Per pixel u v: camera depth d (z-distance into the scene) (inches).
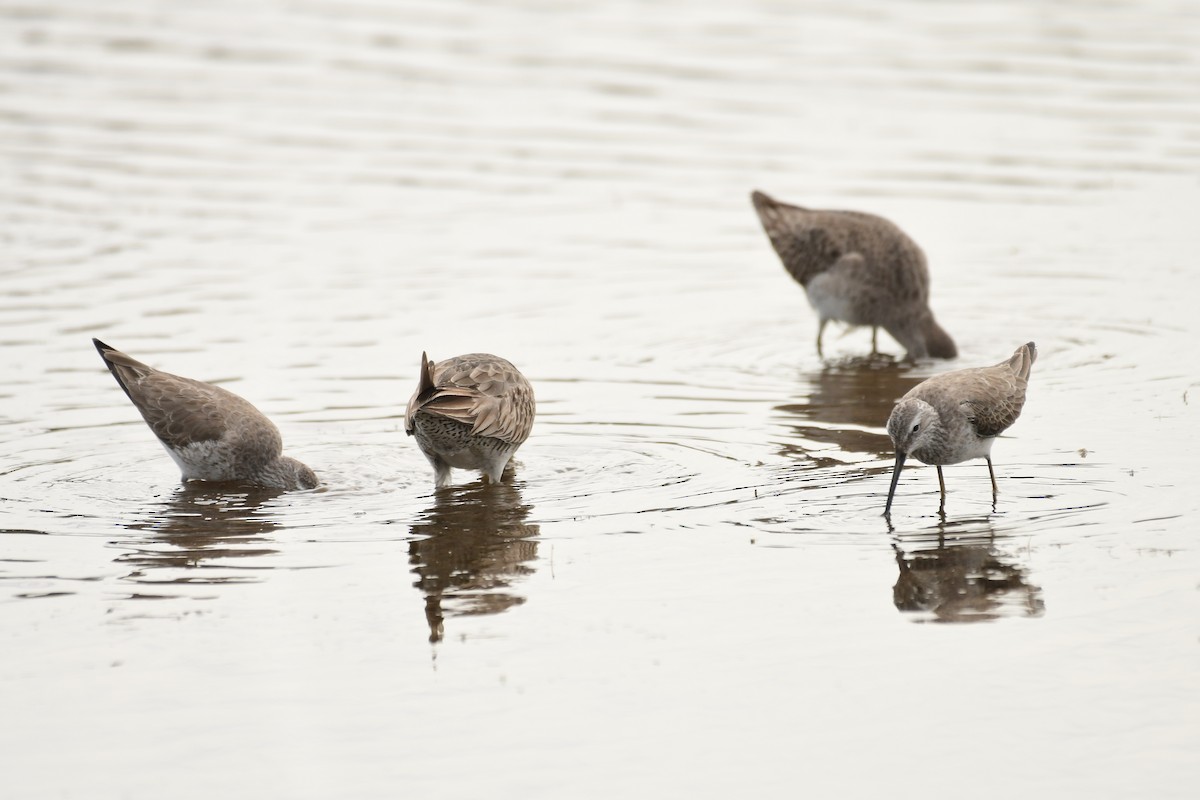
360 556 493.0
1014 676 404.2
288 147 1075.9
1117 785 356.5
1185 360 696.4
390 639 431.2
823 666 411.5
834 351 758.5
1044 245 887.1
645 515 526.6
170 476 580.7
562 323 784.3
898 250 751.7
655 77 1205.7
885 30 1309.1
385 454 602.9
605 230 933.2
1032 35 1286.9
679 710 390.3
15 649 424.2
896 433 529.0
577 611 447.8
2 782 360.2
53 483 568.4
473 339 754.2
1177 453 570.9
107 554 494.3
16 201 962.1
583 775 362.9
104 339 745.0
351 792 356.5
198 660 418.0
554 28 1334.9
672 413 652.1
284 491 563.8
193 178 1012.5
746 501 539.2
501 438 558.3
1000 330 765.9
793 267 785.6
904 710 388.8
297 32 1336.1
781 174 1015.6
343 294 820.0
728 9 1382.9
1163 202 948.6
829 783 359.3
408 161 1048.8
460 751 373.1
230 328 764.0
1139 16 1332.4
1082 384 668.1
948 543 493.7
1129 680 400.5
